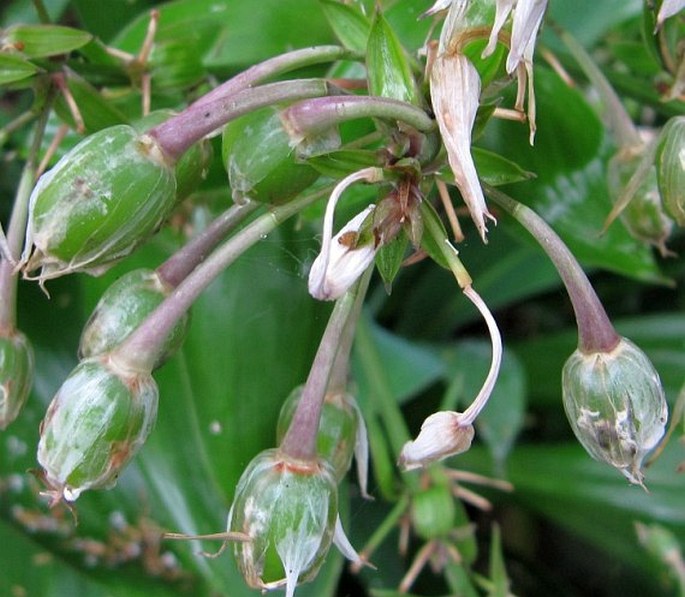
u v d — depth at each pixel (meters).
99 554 0.23
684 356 0.25
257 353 0.21
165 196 0.17
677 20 0.19
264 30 0.22
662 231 0.20
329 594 0.21
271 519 0.16
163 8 0.22
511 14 0.16
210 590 0.22
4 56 0.19
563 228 0.22
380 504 0.25
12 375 0.18
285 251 0.21
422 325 0.27
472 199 0.16
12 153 0.22
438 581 0.25
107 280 0.23
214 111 0.16
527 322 0.29
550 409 0.27
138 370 0.17
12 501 0.23
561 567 0.28
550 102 0.22
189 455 0.23
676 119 0.18
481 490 0.26
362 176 0.16
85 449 0.16
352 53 0.18
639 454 0.17
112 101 0.21
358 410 0.18
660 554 0.22
